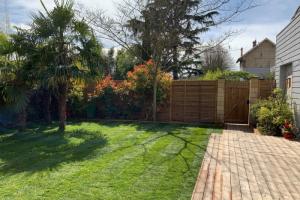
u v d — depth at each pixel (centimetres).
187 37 1622
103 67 983
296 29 897
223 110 1152
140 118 1251
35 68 902
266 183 459
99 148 690
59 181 462
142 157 604
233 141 788
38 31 895
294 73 919
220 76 1577
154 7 1309
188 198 397
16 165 558
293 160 596
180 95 1205
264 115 924
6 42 891
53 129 981
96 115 1297
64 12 893
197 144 741
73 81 989
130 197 399
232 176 491
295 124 886
